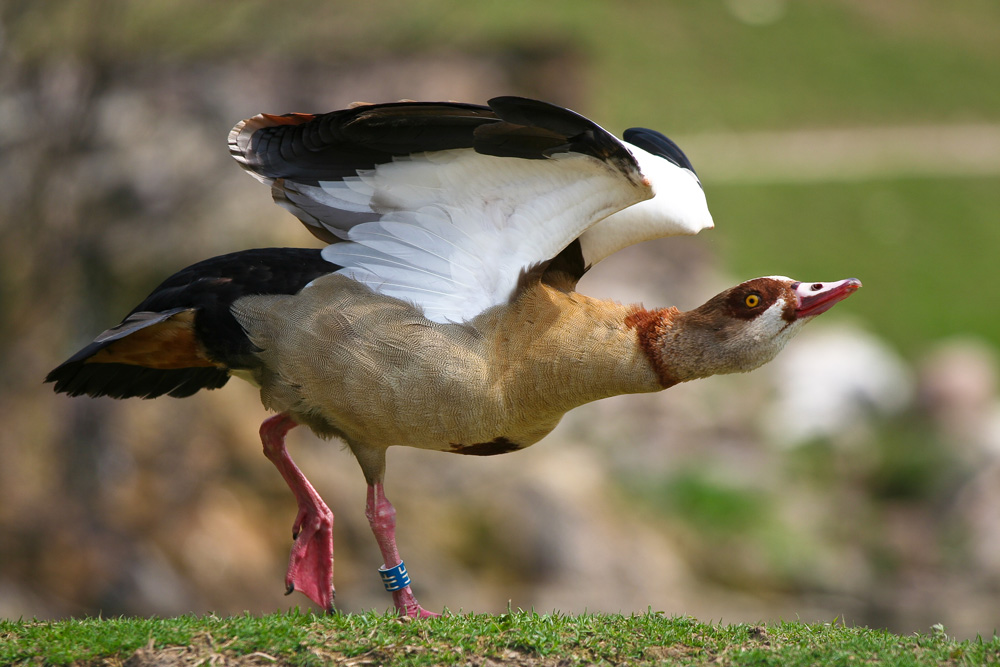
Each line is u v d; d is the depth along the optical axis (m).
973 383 20.20
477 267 6.17
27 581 13.18
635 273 21.02
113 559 13.47
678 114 30.62
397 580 6.45
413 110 5.76
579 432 17.50
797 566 16.25
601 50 32.25
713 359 6.34
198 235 15.16
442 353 6.03
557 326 6.21
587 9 34.75
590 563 14.91
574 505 15.39
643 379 6.34
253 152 6.21
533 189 6.07
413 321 6.07
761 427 19.17
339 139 6.07
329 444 14.98
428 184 6.13
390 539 6.46
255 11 16.05
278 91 17.28
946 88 34.06
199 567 13.61
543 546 14.83
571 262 6.82
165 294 6.33
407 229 6.21
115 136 15.08
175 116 15.82
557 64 25.81
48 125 13.93
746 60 34.28
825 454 19.02
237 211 15.58
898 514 18.06
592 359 6.23
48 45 13.95
